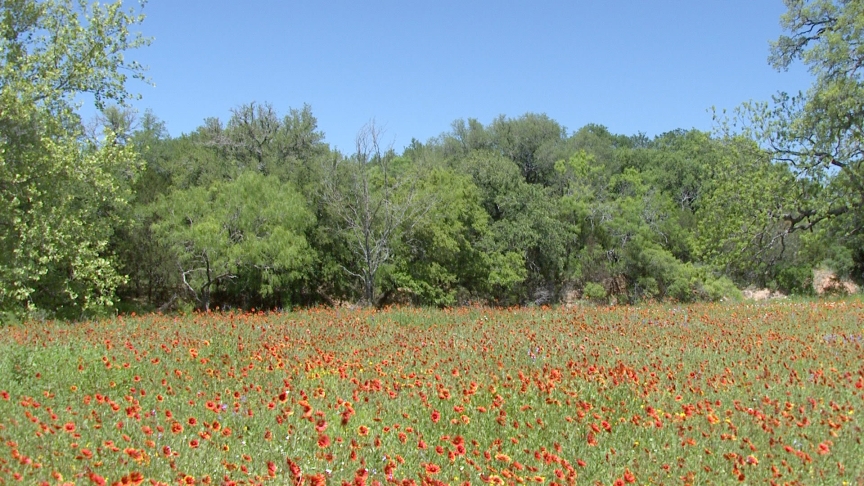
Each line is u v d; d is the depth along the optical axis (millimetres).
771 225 27594
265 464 5984
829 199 25781
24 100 19078
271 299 32125
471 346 12172
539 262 38906
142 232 31141
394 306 22844
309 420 7254
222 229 28094
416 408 8172
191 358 10609
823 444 6578
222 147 38781
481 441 7156
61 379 8992
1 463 5129
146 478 5371
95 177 20766
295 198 29844
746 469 6277
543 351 11680
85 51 21641
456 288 35156
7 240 19344
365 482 5457
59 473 5090
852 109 24672
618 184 47750
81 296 22031
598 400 8555
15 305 19078
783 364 10617
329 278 32500
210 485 5469
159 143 39781
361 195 30594
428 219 32031
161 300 33844
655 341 13023
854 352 11836
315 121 40969
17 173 19344
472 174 40344
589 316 17875
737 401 8312
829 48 24656
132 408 7121
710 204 28703
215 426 6586
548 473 6180
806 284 39344
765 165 27031
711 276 34812
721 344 12680
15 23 21016
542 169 55219
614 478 6117
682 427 7328
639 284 38562
